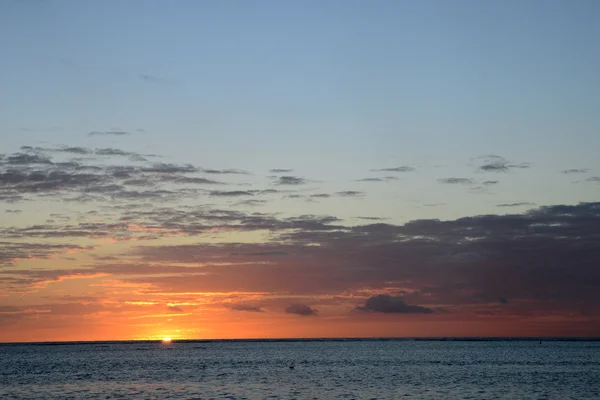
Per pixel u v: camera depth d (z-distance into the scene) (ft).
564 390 359.25
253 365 619.67
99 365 642.22
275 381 426.92
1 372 533.96
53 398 339.36
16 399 335.67
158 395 349.41
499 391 355.36
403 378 443.32
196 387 390.42
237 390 370.12
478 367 564.71
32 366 627.87
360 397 332.39
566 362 645.92
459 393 347.15
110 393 361.30
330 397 333.42
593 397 327.67
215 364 645.92
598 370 516.73
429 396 334.85
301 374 488.44
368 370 530.27
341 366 592.19
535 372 495.82
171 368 578.66
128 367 600.39
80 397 343.05
